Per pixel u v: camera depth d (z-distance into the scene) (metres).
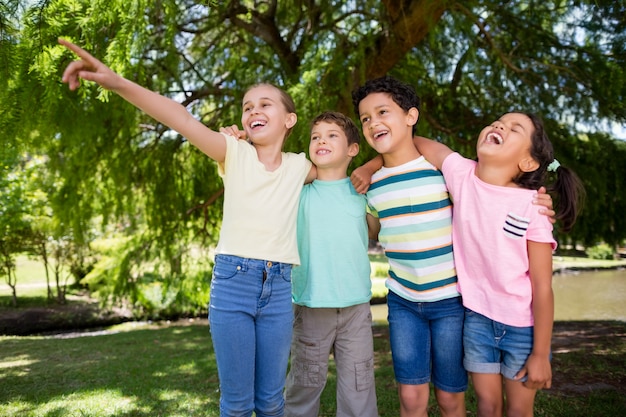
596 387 3.64
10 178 10.65
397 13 5.04
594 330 6.69
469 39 5.32
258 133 2.11
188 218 8.02
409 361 2.18
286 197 2.08
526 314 1.95
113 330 10.67
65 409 3.50
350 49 5.32
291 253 2.05
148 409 3.46
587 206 6.06
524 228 1.92
